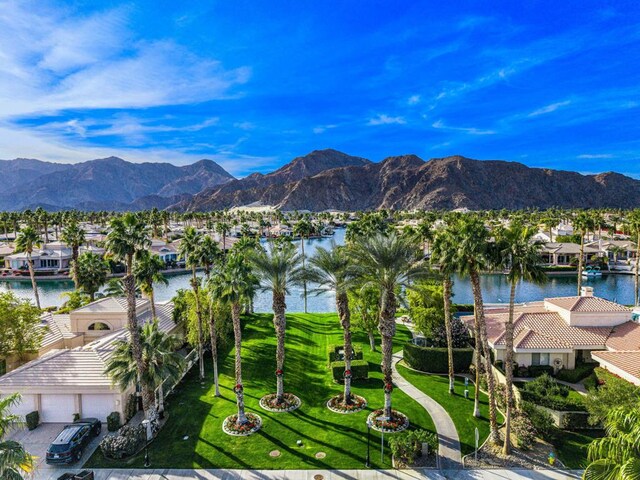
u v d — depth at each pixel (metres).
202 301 41.38
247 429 27.66
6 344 34.53
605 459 14.47
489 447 25.72
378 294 42.62
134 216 28.28
